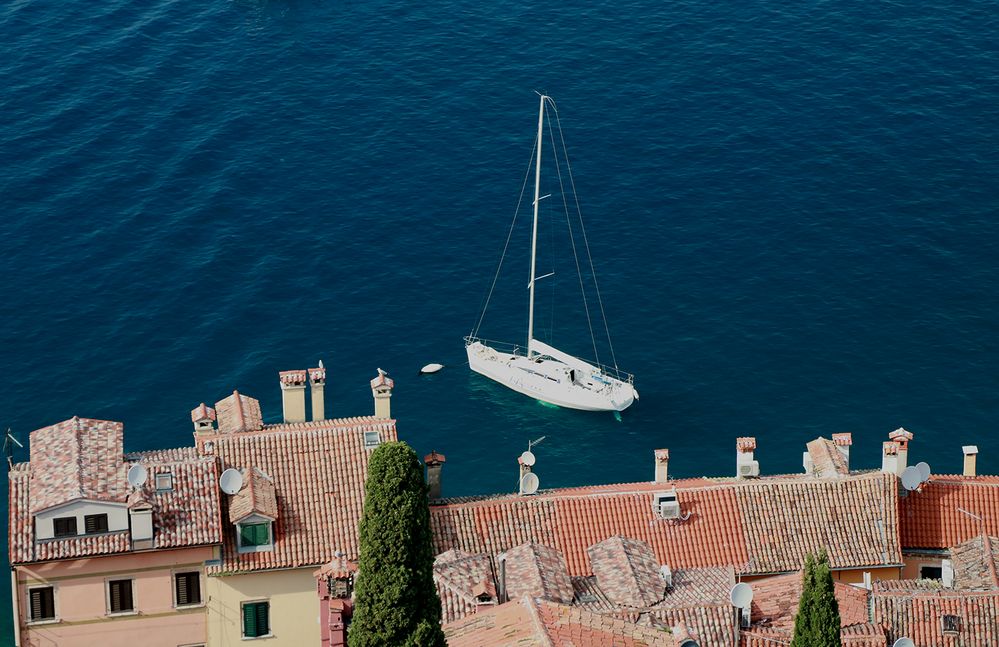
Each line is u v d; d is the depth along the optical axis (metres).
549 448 139.62
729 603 84.19
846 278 160.62
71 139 178.50
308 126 182.88
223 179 173.38
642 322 155.38
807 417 142.62
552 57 195.88
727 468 136.88
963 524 100.94
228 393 144.75
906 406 143.62
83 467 95.69
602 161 178.12
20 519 93.31
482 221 169.25
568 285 160.50
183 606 95.25
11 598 118.88
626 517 98.38
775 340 152.25
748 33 199.75
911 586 93.50
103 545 92.69
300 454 99.81
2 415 141.12
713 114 185.38
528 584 86.50
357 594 65.12
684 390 146.50
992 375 147.38
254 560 95.06
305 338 152.12
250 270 160.50
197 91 188.38
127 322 152.88
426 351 151.50
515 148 179.88
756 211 170.25
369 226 167.75
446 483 135.00
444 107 186.75
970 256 163.75
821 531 99.06
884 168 176.62
